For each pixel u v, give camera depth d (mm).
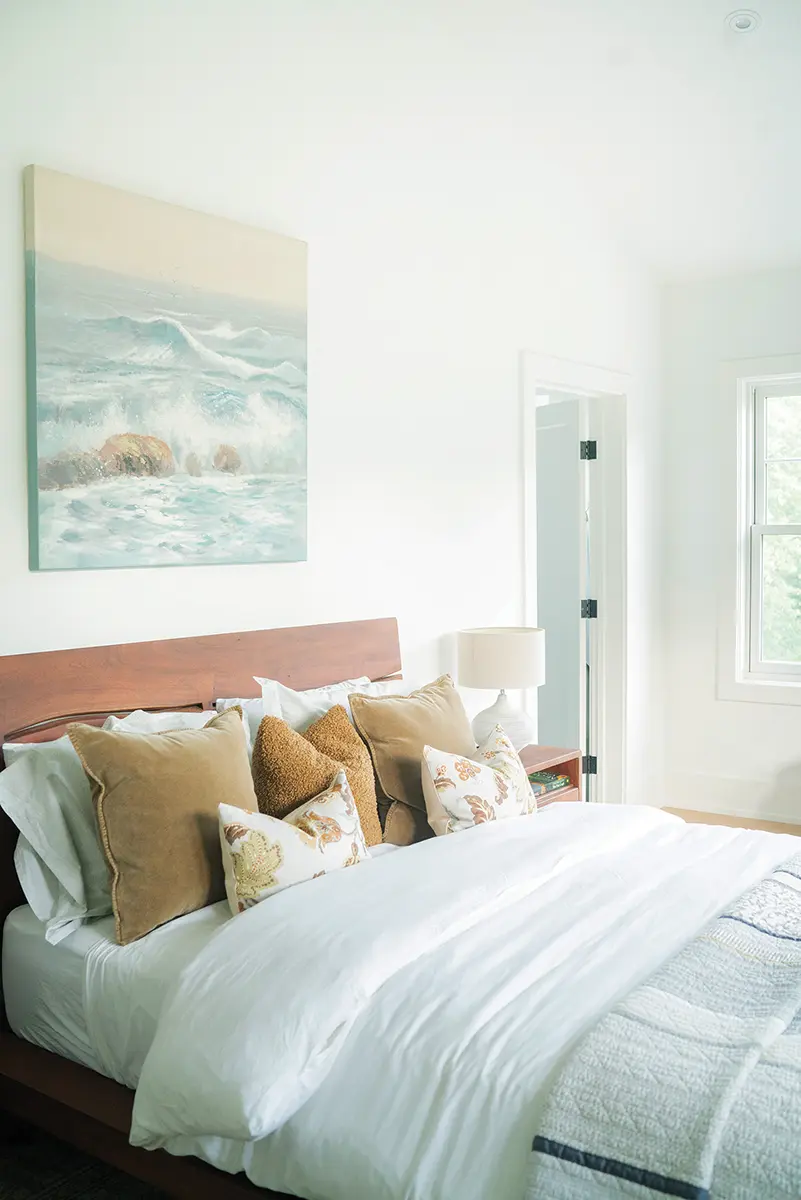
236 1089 1769
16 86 2551
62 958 2303
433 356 3875
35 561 2609
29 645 2619
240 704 2867
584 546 5043
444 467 3939
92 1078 2262
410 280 3764
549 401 5238
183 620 2988
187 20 2945
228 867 2256
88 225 2674
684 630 5414
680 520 5402
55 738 2582
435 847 2510
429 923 2096
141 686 2795
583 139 4121
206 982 1962
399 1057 1794
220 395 3023
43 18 2602
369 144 3562
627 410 5066
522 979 1956
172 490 2902
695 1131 1506
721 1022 1755
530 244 4348
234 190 3098
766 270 5078
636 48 3539
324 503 3445
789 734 5156
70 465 2656
